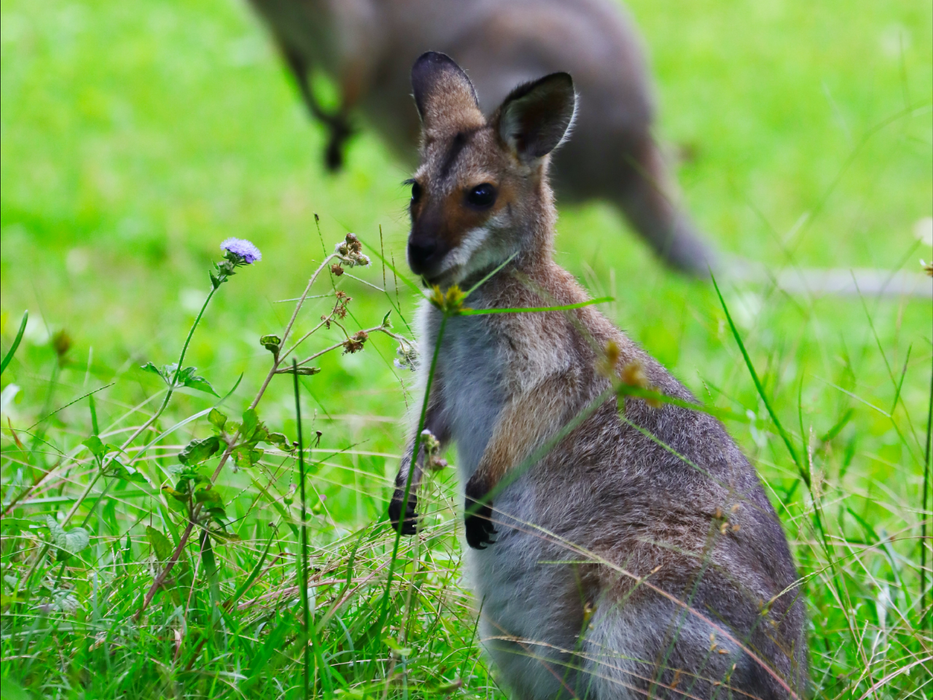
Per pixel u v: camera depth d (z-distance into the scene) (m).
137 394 11.42
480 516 7.17
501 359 7.54
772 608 6.77
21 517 7.37
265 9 17.86
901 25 32.53
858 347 14.82
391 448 10.55
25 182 20.19
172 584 6.60
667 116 25.94
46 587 6.52
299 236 18.81
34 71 26.58
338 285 16.22
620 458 7.29
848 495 9.07
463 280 7.67
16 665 5.80
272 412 11.43
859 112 26.42
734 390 11.19
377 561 7.35
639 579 6.54
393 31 17.50
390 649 6.60
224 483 9.71
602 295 10.87
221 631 6.48
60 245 17.53
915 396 13.73
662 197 17.48
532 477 7.42
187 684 5.98
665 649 6.48
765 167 23.34
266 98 26.80
